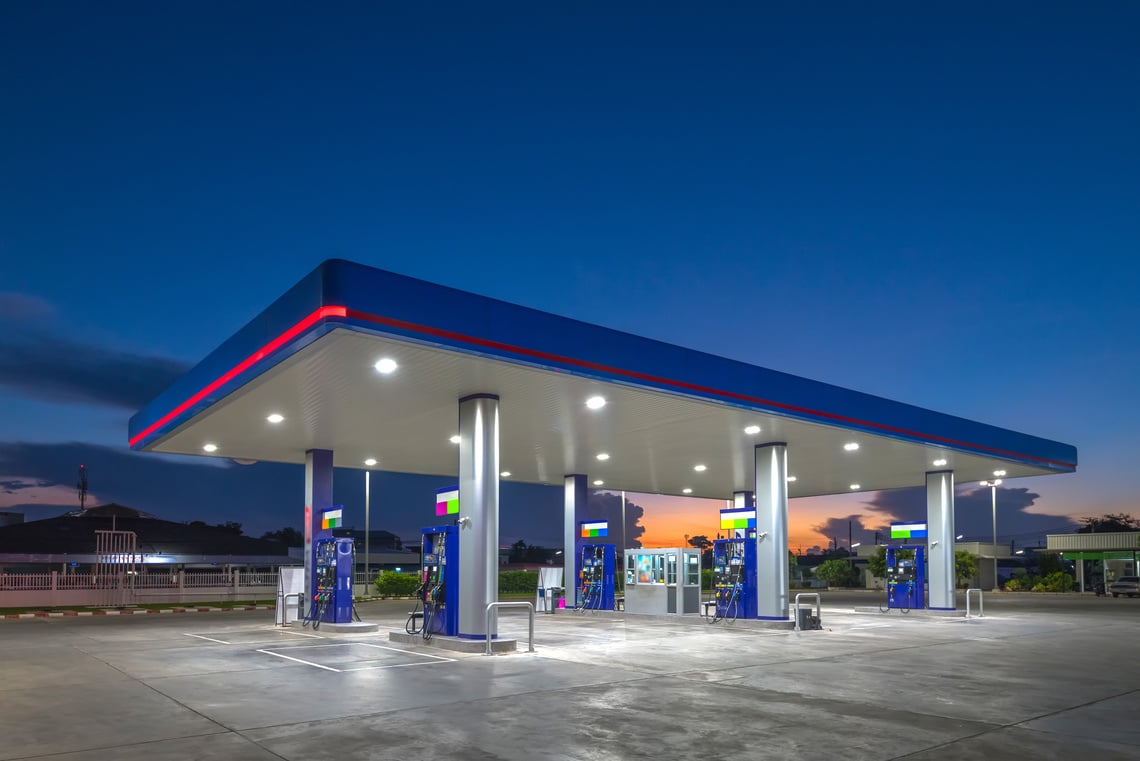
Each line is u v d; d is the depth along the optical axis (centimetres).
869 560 5997
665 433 1812
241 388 1277
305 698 948
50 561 3794
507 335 1140
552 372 1227
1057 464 2450
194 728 795
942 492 2478
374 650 1406
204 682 1070
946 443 2002
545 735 762
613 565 2411
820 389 1675
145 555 4203
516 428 1745
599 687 1026
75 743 738
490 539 1391
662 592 2180
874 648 1488
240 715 855
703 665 1231
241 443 1875
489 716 846
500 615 2378
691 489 3039
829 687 1039
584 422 1677
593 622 2095
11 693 1002
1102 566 5322
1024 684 1077
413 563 7194
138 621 2242
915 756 695
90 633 1825
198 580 3191
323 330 988
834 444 1977
